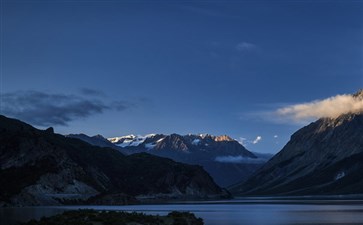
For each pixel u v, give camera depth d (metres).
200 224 123.06
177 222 111.75
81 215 108.31
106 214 113.50
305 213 197.38
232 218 168.50
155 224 106.00
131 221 104.88
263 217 173.50
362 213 190.38
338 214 184.75
